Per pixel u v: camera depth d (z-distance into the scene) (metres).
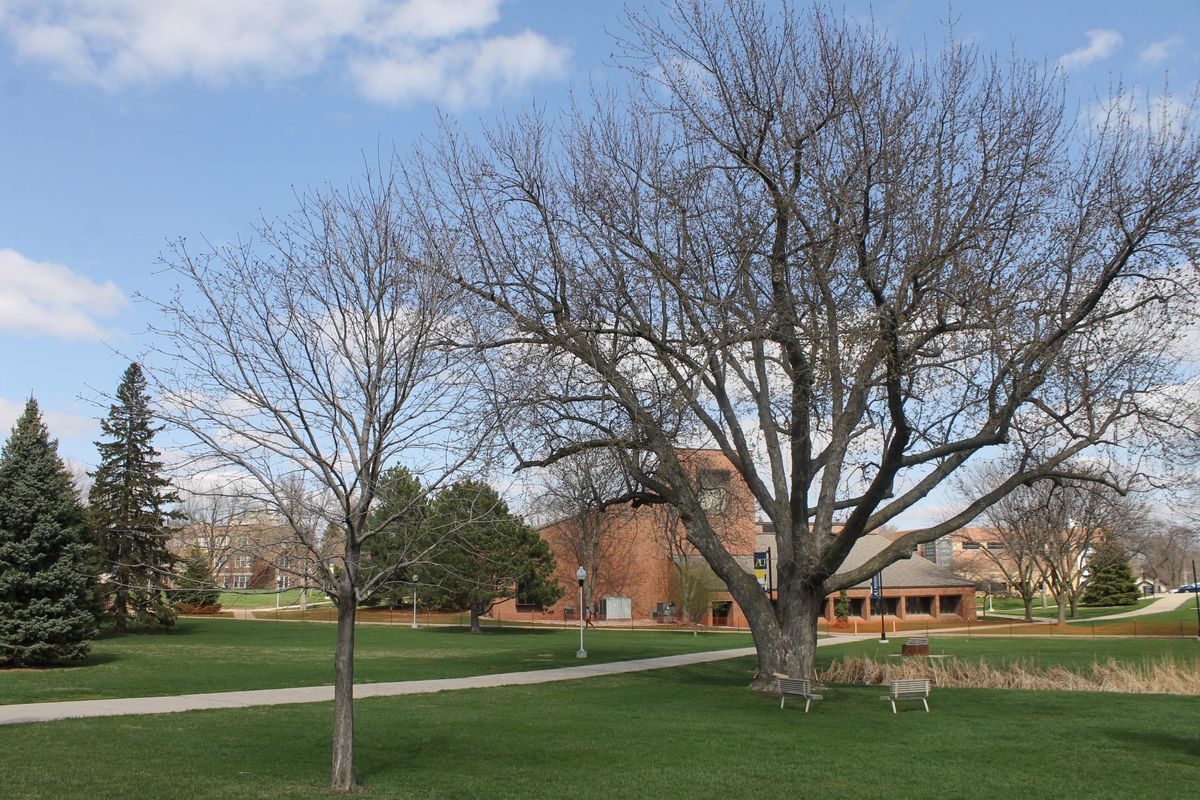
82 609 30.97
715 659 36.31
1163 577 115.88
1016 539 61.19
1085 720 18.59
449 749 14.81
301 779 12.12
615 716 18.92
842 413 21.44
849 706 20.88
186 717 18.19
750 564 66.38
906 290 18.30
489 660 35.06
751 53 20.41
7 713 18.50
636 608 70.50
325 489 11.82
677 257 20.80
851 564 71.75
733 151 20.55
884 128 18.66
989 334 17.89
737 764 13.59
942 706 20.91
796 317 19.61
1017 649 40.97
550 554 56.62
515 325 20.50
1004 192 18.59
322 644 42.19
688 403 19.75
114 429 40.72
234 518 11.29
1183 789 12.09
